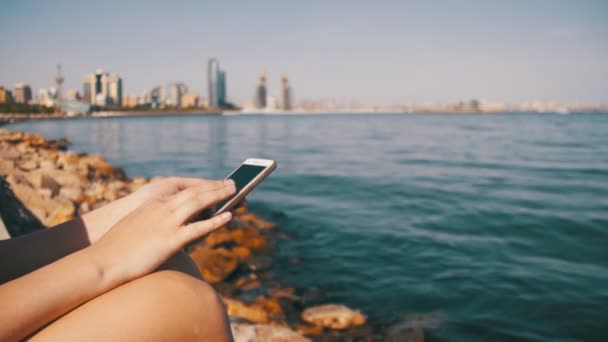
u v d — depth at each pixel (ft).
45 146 71.20
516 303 15.02
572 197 35.06
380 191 39.50
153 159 75.92
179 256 3.16
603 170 52.11
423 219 27.96
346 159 68.64
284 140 122.11
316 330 13.33
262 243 21.98
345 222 27.63
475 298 15.53
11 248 3.23
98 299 2.19
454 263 19.25
